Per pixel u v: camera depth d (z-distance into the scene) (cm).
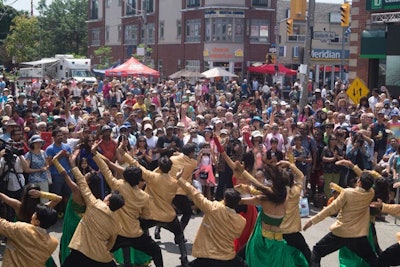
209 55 5519
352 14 2745
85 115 1772
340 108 1977
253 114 2103
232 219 796
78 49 8981
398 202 1318
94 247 765
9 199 769
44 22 8962
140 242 862
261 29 5603
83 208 858
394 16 2488
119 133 1461
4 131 1296
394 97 2512
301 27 5916
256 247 852
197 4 5672
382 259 865
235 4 5462
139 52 5431
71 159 835
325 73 5831
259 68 4338
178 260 1016
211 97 2756
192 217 1335
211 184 1379
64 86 3058
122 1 6819
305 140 1467
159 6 6200
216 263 793
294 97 3241
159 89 3372
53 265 797
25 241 693
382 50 2555
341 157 1452
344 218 870
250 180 907
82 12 9050
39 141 1156
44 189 1165
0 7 5422
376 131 1565
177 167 1052
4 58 8412
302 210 1343
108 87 3017
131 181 857
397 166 1333
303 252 895
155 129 1574
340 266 931
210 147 1381
